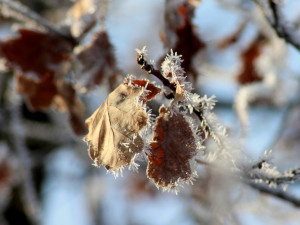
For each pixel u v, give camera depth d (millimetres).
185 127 510
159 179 506
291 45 605
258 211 687
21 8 642
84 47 629
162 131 508
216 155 538
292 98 894
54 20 1178
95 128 509
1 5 641
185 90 498
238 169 541
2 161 1230
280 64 843
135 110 501
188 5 612
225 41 878
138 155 504
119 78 625
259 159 542
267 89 857
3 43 645
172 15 610
